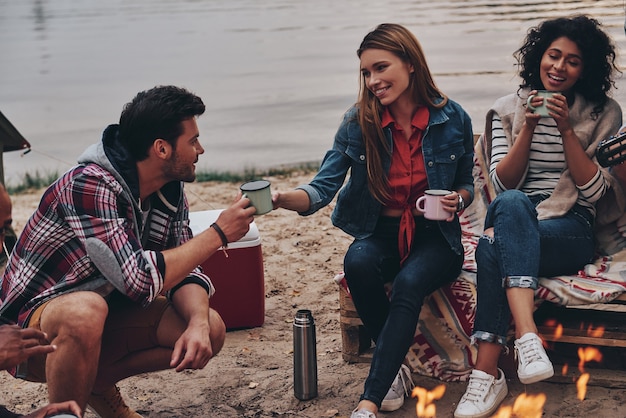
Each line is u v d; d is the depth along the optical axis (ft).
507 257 11.41
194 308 10.71
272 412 12.04
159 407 12.30
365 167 12.05
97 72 57.41
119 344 10.88
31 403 12.64
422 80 11.89
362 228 12.29
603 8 50.80
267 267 18.48
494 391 11.60
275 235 20.94
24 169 34.32
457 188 12.42
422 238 12.20
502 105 13.47
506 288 11.39
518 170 12.75
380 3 80.23
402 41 11.67
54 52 68.54
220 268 14.83
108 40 73.10
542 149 12.88
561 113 12.14
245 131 36.94
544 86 12.96
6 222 9.64
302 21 73.46
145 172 10.43
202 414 12.07
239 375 13.21
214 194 26.23
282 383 12.87
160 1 106.32
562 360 12.82
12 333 9.18
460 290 12.46
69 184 10.07
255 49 60.95
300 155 31.91
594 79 12.66
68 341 9.80
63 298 9.99
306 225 21.79
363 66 11.79
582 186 12.39
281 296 16.78
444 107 12.09
